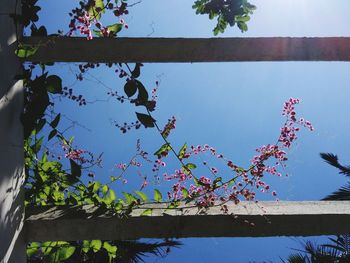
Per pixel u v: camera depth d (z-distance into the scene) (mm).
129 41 2219
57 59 2199
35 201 2480
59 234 2145
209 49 2221
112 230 2133
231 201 2363
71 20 2352
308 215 2098
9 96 2021
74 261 3312
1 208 1868
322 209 2178
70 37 2217
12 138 2055
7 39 2033
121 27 2398
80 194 2488
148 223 2131
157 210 2219
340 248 4801
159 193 2350
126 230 2131
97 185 2480
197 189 2371
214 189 2330
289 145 2441
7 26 2045
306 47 2223
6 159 1954
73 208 2277
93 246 2621
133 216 2139
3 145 1922
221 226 2121
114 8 2408
